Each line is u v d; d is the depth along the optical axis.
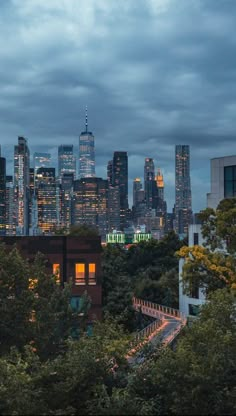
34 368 17.17
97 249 56.34
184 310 72.75
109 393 17.00
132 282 102.06
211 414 16.12
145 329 53.88
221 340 18.28
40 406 14.33
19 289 24.09
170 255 120.25
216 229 36.03
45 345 23.45
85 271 55.91
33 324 23.45
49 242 55.34
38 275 26.31
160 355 17.72
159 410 15.80
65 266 55.62
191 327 19.73
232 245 35.59
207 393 16.11
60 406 15.01
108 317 21.45
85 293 32.81
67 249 55.81
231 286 33.34
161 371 16.12
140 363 17.86
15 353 18.33
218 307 22.34
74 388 15.35
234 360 18.70
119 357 17.78
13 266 24.19
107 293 66.75
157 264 117.31
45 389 15.18
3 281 23.73
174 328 57.09
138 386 16.56
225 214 35.28
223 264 35.31
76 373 15.41
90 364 15.91
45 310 23.89
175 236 125.44
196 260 35.88
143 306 86.06
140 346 18.80
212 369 16.34
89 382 15.67
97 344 17.33
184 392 15.84
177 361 16.30
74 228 111.94
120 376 17.50
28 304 23.52
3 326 22.66
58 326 24.97
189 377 15.74
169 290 91.38
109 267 68.56
